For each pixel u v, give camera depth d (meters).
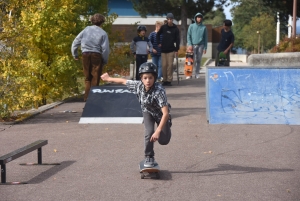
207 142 8.89
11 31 11.02
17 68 11.12
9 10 11.78
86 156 7.98
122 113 10.76
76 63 14.86
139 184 6.50
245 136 9.36
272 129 9.96
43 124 10.66
